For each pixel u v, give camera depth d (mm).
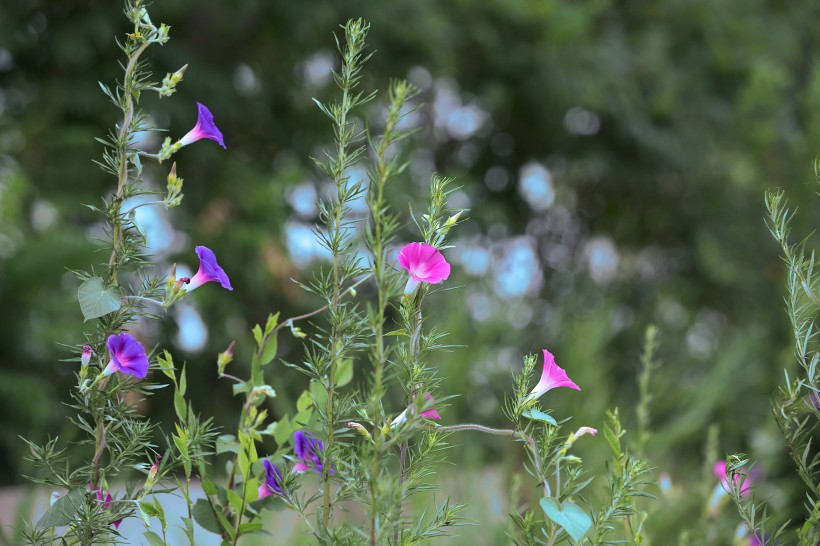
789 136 9047
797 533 1198
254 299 9266
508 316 4910
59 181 8664
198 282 1229
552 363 1229
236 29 10070
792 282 1252
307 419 1282
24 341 7938
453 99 12711
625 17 13742
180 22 9711
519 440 1205
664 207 13164
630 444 2098
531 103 12336
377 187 988
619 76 12422
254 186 9336
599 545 1148
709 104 13039
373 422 1024
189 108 9328
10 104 9125
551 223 13781
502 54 11828
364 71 10047
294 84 10422
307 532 1184
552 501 1105
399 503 1057
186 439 1198
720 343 8797
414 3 10320
